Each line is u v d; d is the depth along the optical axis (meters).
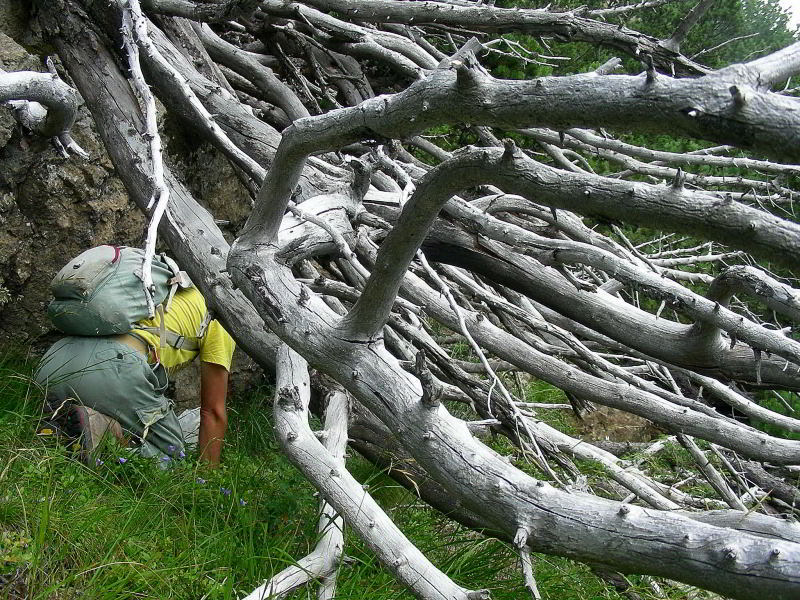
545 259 3.43
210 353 4.22
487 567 3.55
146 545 3.09
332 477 2.87
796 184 6.15
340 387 3.90
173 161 5.09
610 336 3.69
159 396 4.10
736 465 4.24
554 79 1.76
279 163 2.63
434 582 2.53
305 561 2.92
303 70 5.97
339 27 4.62
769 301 2.78
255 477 3.82
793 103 1.46
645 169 4.88
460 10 4.42
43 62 4.76
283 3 4.41
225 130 4.48
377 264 2.37
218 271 3.71
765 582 1.79
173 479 3.63
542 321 3.84
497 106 1.85
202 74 4.91
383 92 6.28
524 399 4.84
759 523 2.33
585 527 2.08
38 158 4.53
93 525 3.07
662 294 3.09
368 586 3.11
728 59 7.79
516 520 2.19
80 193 4.71
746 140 1.50
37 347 4.85
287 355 3.47
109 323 3.95
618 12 4.63
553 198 1.90
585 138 4.84
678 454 5.49
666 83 1.58
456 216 3.66
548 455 3.66
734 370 3.50
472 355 5.96
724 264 4.96
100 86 4.34
